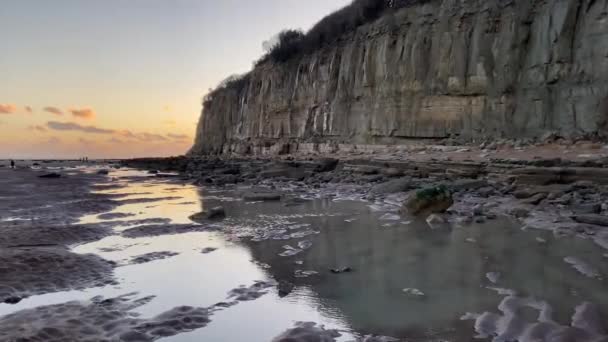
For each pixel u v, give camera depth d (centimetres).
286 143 4247
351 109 3409
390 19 3131
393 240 838
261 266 673
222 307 493
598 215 901
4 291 541
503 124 2312
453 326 424
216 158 5178
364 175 2136
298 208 1341
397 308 480
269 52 5869
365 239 855
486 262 655
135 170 4812
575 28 2086
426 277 593
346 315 462
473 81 2477
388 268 643
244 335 416
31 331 406
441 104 2620
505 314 444
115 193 1984
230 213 1256
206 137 7475
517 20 2334
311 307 489
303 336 400
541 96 2173
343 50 3694
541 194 1172
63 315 458
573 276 567
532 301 478
